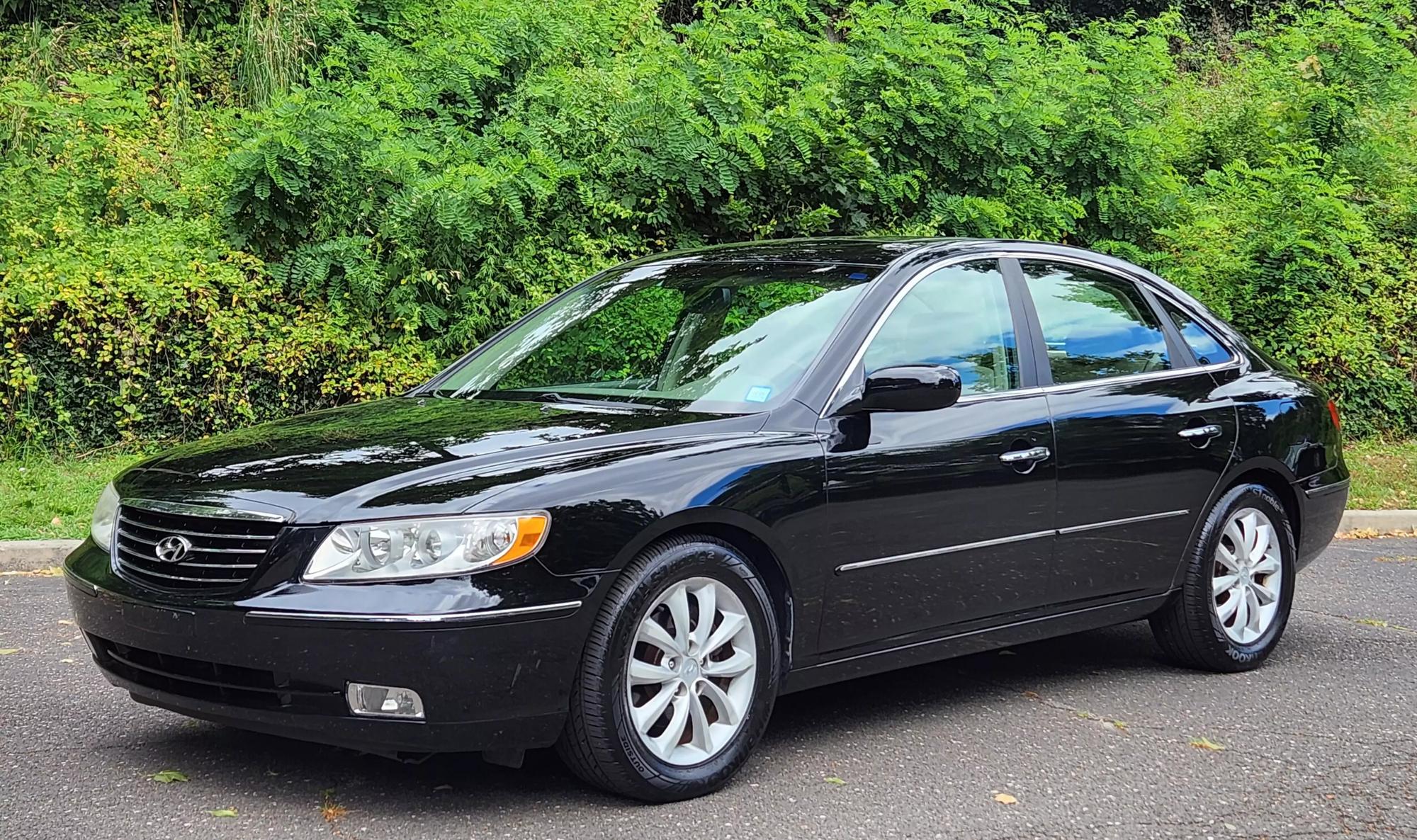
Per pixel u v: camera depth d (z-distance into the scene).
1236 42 19.39
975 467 4.41
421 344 9.85
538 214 10.32
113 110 11.87
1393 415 12.58
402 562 3.33
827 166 11.10
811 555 4.00
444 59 11.43
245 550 3.43
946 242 4.96
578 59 12.53
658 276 5.13
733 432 3.98
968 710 4.83
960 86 11.48
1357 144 15.27
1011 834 3.57
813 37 12.29
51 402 9.23
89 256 9.82
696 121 10.58
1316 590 7.42
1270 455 5.54
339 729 3.33
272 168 9.39
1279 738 4.54
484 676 3.34
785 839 3.47
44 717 4.42
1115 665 5.59
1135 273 5.50
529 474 3.56
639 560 3.64
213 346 9.48
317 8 13.61
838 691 5.08
